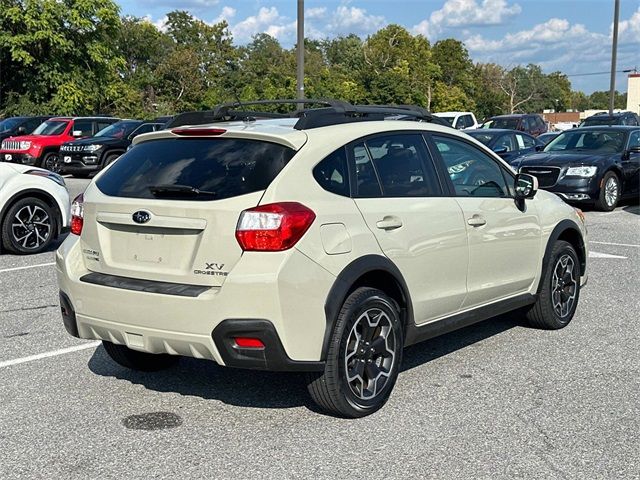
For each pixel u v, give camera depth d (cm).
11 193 1011
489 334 640
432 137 536
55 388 514
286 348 411
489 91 9388
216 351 413
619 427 440
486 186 573
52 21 4178
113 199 454
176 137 469
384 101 4647
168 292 420
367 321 452
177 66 6394
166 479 378
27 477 382
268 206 411
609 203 1495
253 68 6581
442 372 541
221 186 426
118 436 432
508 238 576
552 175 662
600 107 16288
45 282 858
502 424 445
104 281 449
